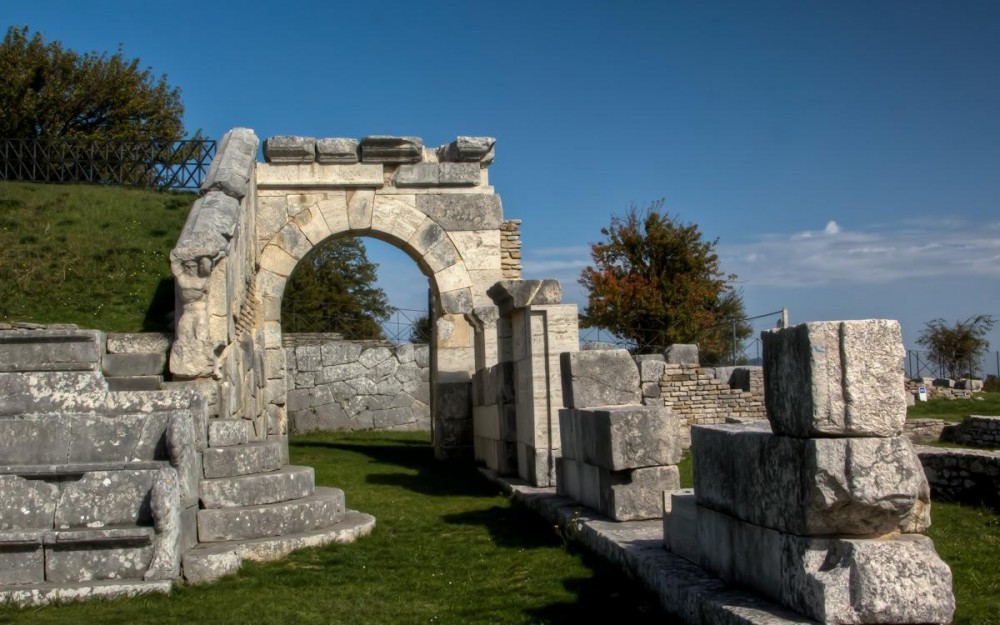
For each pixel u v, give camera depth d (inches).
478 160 687.7
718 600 196.1
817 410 172.2
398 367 923.4
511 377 493.4
